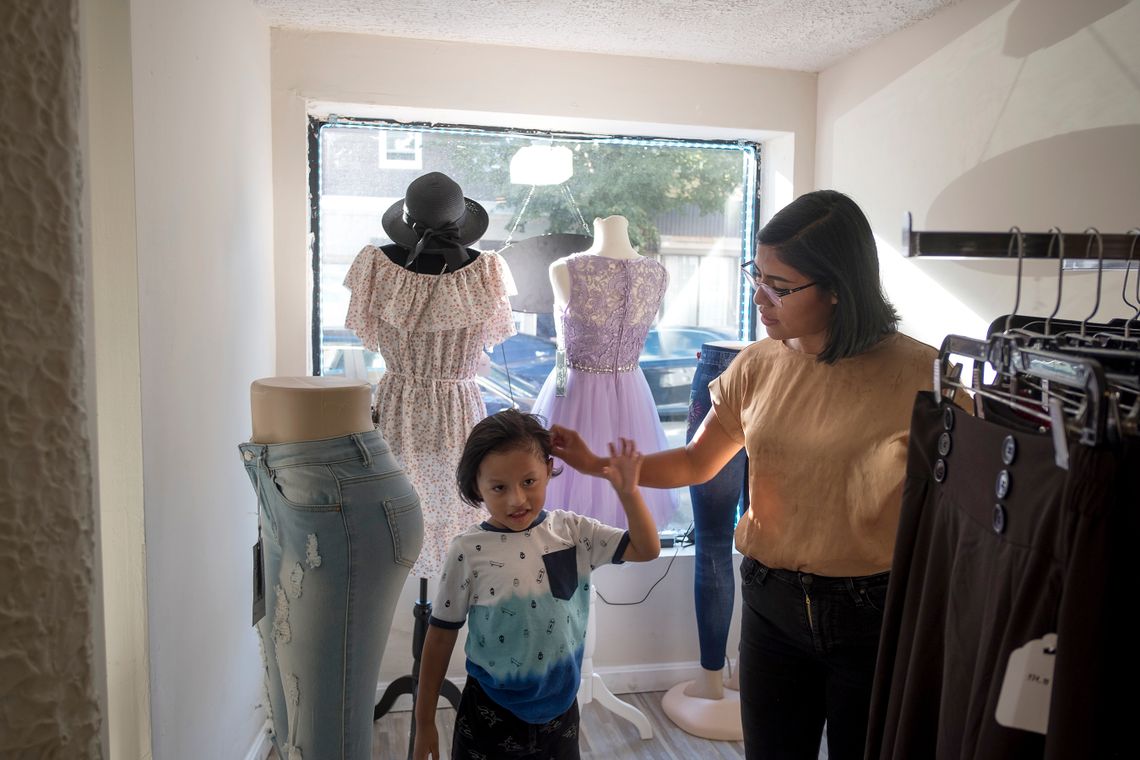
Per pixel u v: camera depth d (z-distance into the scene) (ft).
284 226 9.12
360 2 8.04
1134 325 4.44
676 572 10.17
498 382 10.50
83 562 2.29
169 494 5.65
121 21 4.88
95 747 2.35
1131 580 2.37
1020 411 3.51
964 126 7.61
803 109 10.23
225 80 7.16
